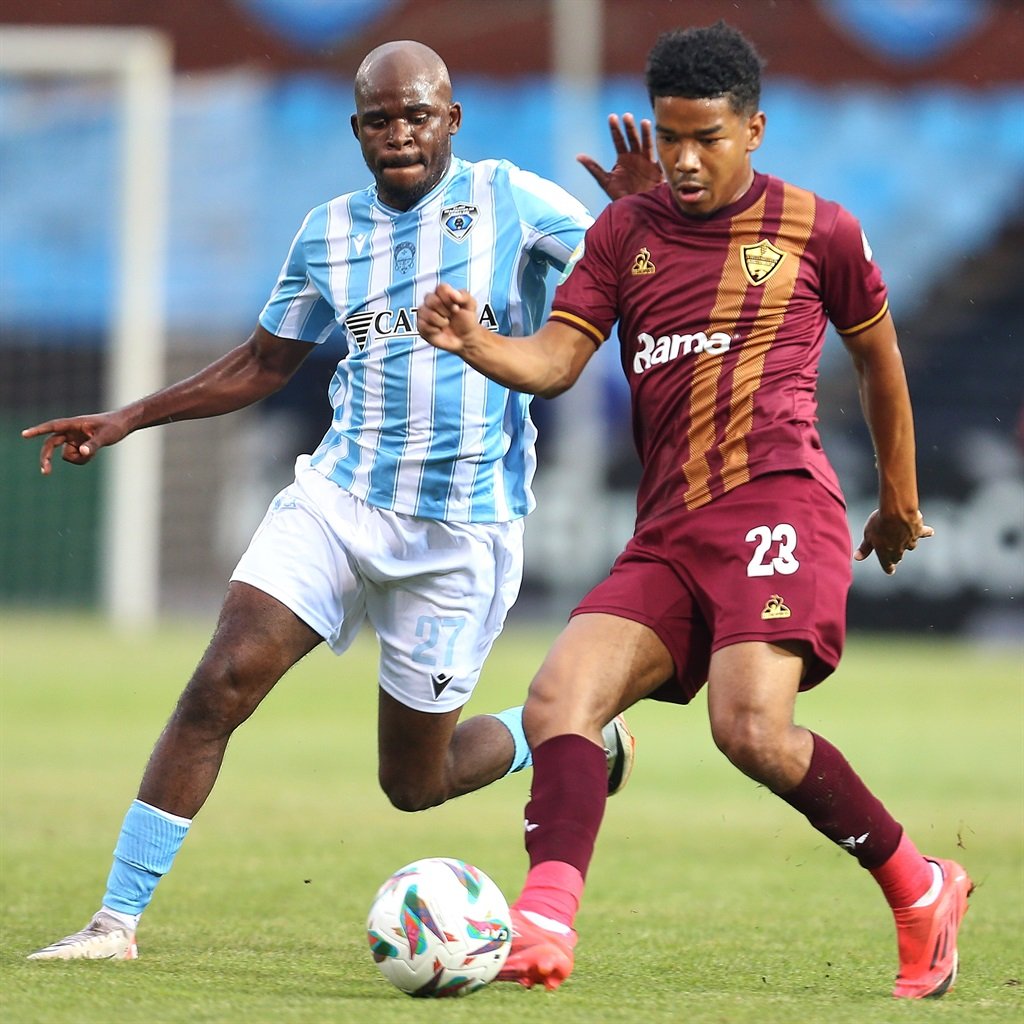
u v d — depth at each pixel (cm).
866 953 1753
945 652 6625
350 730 4222
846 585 1463
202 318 7769
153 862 1641
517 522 1873
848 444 7044
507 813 3011
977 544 6981
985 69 7700
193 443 7450
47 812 2814
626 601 1473
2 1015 1266
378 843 2594
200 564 7481
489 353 1392
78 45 7088
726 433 1471
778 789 1443
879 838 1475
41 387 7675
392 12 7881
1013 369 7462
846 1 7712
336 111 7875
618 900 2122
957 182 7694
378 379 1784
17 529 7369
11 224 7750
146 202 7062
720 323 1480
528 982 1350
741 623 1427
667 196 1524
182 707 1670
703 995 1451
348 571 1767
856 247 1488
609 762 2019
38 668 5319
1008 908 2091
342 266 1800
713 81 1434
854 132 7750
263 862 2383
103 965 1555
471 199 1791
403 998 1371
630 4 7638
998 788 3297
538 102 7575
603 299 1520
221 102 7875
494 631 1875
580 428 7056
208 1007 1303
